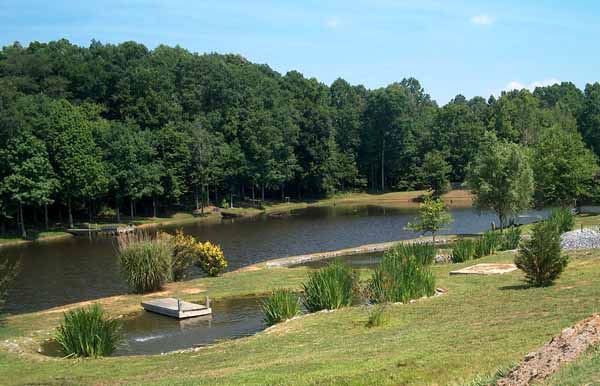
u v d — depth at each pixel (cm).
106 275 4059
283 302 2253
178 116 10025
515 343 1318
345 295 2355
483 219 7106
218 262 3597
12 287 3719
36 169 6988
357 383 1157
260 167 10469
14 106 7088
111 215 8606
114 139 8219
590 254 2942
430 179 10881
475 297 2142
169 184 8819
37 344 2183
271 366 1454
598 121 11350
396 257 2534
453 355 1286
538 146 6481
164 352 2031
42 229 7288
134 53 11731
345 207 10019
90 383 1537
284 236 6044
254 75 13112
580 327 989
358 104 15300
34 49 11281
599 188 6319
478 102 17312
